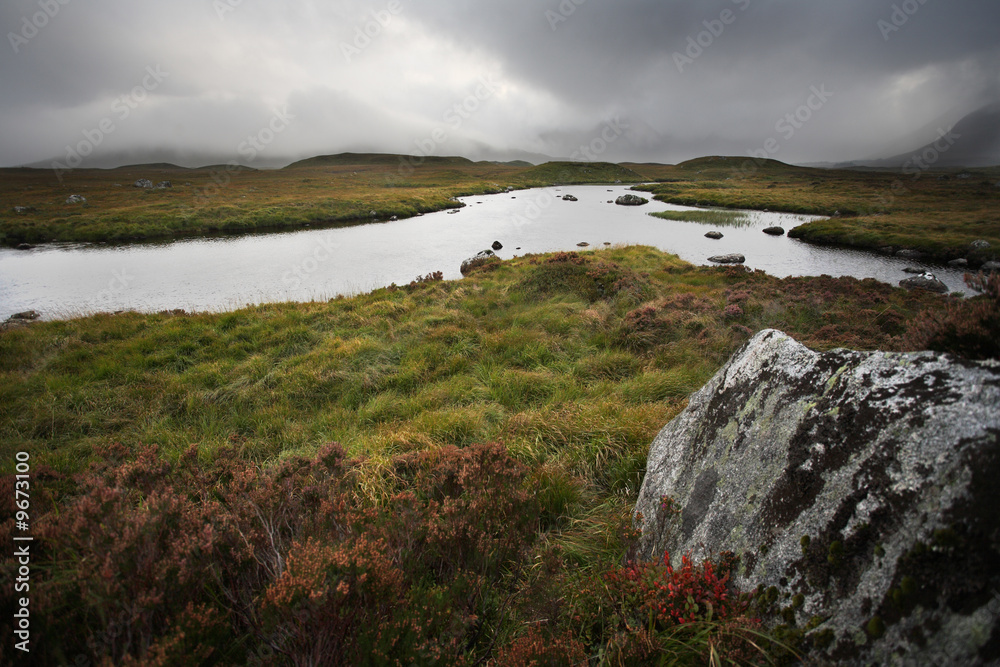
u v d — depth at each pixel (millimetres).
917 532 1939
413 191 74125
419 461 5402
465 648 2859
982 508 1790
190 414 8422
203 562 2938
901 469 2150
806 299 13219
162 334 12609
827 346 8711
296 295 20531
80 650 2512
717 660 2242
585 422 6484
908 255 27984
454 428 6887
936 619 1738
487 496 3770
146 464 4250
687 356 9617
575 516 4594
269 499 3764
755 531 2711
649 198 71562
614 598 3049
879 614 1924
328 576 2598
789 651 2137
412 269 25781
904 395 2344
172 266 26438
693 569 2826
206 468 5988
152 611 2527
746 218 46000
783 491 2650
